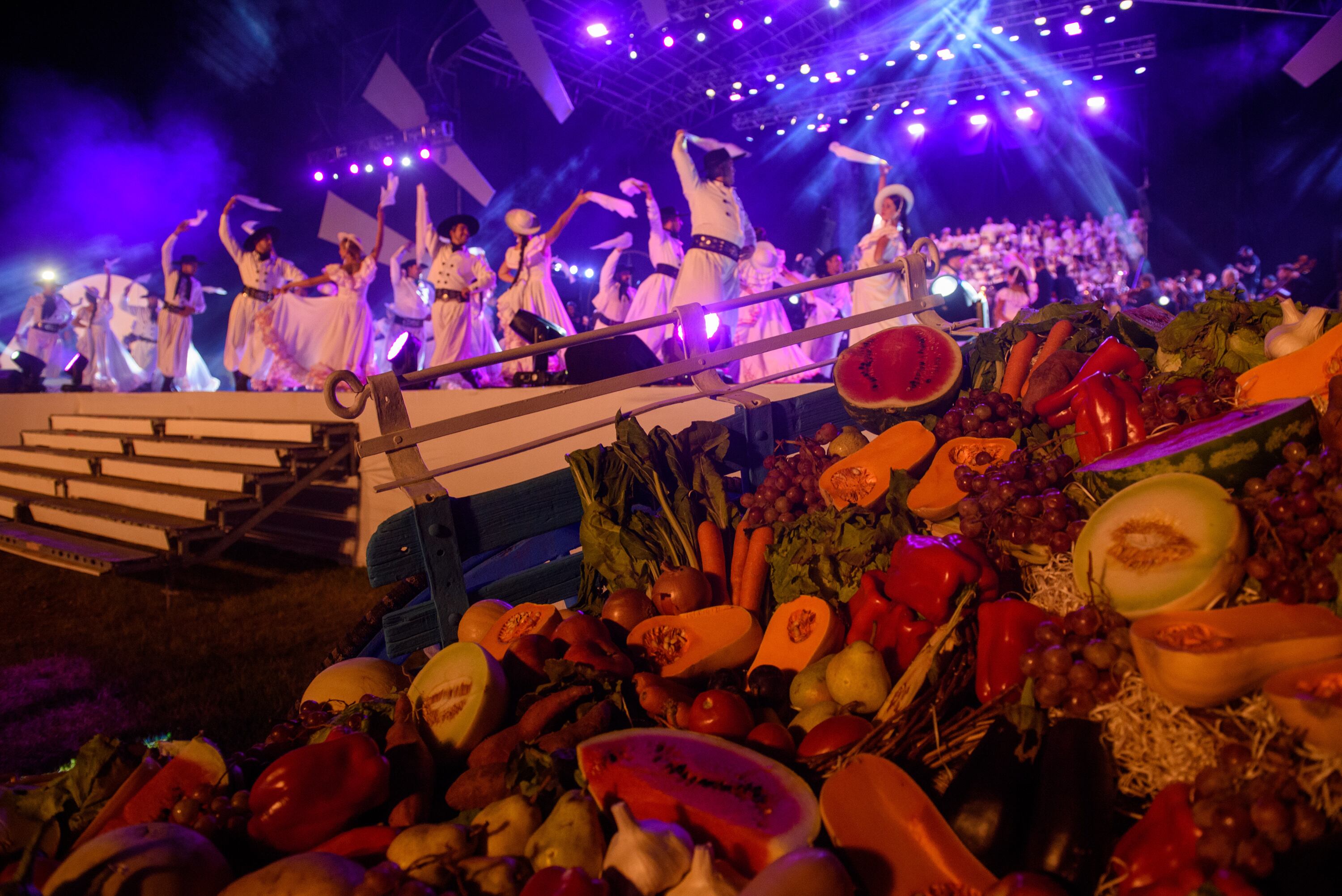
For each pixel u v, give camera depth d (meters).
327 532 6.92
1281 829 0.98
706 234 7.92
